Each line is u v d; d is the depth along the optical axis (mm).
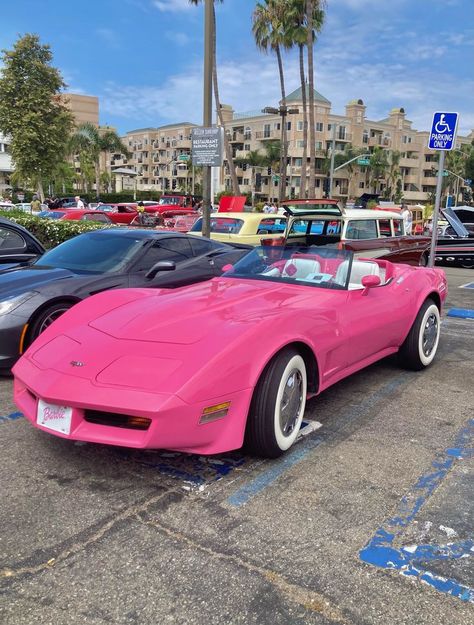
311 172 31016
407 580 2234
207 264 6648
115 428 2828
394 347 4812
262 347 3070
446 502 2834
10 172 72188
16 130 26766
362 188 79625
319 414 4039
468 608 2084
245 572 2270
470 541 2502
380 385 4734
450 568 2311
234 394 2926
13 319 4754
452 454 3398
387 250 9891
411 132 89688
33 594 2131
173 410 2699
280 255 4480
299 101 70625
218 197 62438
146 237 6359
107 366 2957
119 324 3367
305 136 36500
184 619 2016
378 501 2834
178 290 4074
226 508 2748
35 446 3451
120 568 2285
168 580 2217
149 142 99500
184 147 92250
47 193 60750
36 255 7082
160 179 98500
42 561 2326
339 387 4668
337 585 2197
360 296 4145
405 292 4762
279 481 3027
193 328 3182
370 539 2506
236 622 2002
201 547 2432
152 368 2881
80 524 2602
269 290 3951
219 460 3271
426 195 90750
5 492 2887
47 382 2965
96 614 2037
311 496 2873
